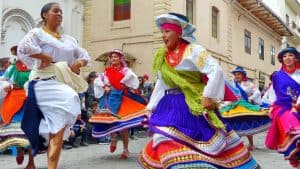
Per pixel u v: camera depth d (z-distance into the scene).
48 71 4.52
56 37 4.61
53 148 4.31
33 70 4.63
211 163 3.25
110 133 7.21
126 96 7.32
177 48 3.66
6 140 5.83
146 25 15.77
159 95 3.81
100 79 7.42
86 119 9.61
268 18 25.39
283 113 5.11
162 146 3.35
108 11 16.48
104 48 16.52
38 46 4.39
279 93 5.24
